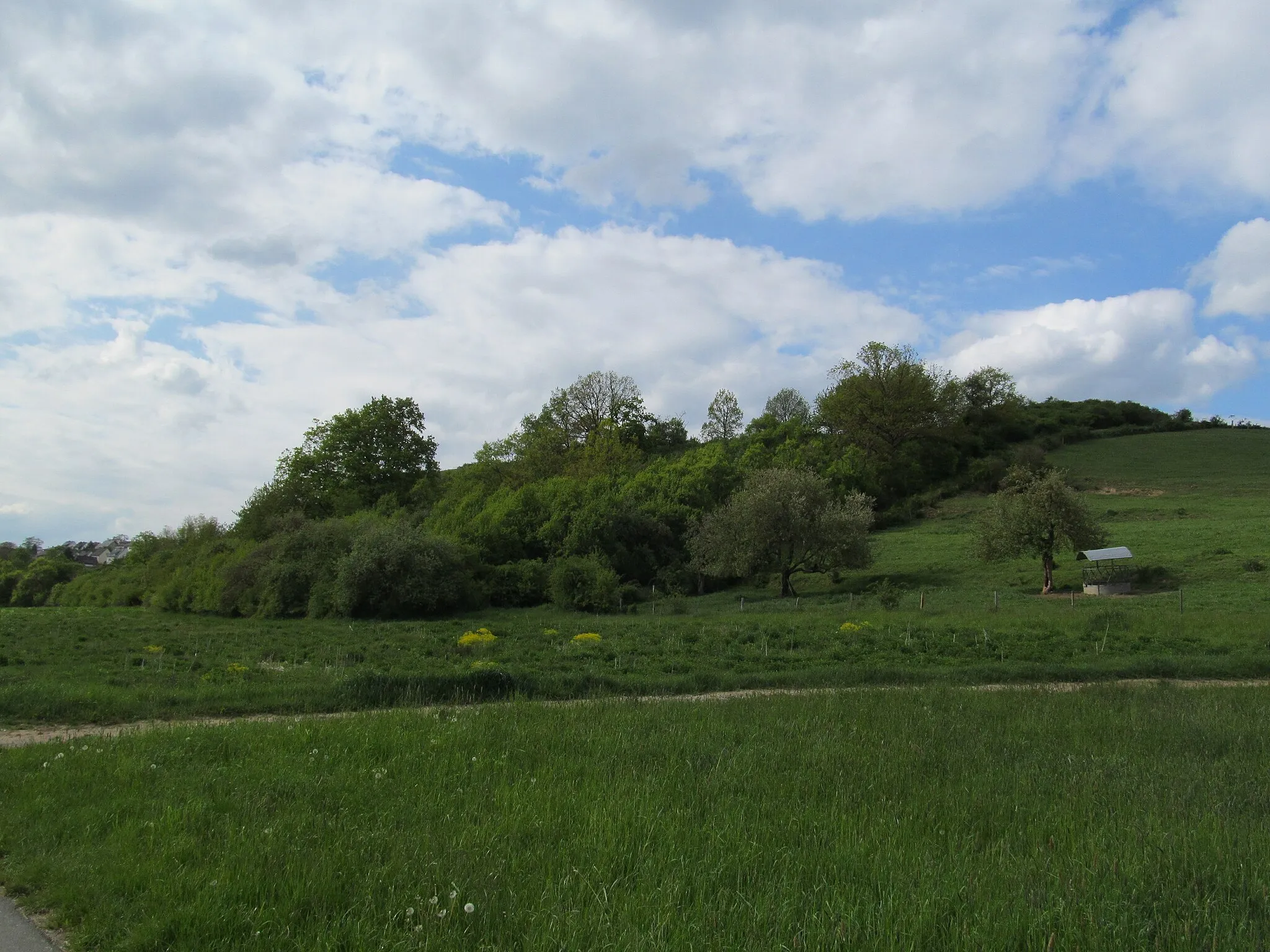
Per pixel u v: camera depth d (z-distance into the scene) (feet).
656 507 204.95
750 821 24.80
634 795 26.78
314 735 37.60
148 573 223.71
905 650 80.23
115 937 17.79
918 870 20.22
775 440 304.91
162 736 37.99
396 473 249.96
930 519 250.37
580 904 18.52
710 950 16.26
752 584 189.88
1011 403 332.60
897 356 302.04
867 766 31.83
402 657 84.89
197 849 22.35
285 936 17.16
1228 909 18.42
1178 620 91.25
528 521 192.13
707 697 56.95
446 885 19.51
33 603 298.56
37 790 28.55
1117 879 19.84
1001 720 43.37
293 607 165.37
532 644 93.71
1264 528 173.58
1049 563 149.38
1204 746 36.76
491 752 34.32
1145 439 330.95
